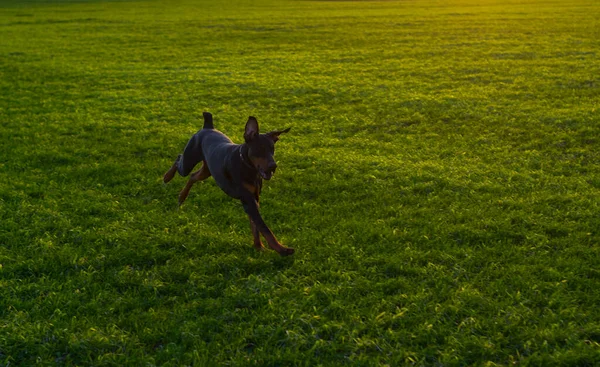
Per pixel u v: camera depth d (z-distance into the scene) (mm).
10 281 7113
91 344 5848
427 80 21734
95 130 15305
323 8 60125
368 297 6633
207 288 6953
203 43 34031
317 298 6691
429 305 6402
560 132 13789
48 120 16547
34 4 67875
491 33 34969
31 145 13719
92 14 54312
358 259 7594
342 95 19484
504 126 14656
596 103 16703
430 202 9758
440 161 12109
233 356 5660
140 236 8492
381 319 6148
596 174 10852
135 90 21141
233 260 7609
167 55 29750
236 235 8469
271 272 7324
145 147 13516
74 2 71375
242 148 6973
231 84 21844
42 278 7180
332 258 7590
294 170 11695
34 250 7965
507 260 7488
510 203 9453
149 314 6402
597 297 6453
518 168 11406
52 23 46781
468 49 29016
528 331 5844
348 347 5734
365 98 18891
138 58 28938
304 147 13547
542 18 42406
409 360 5523
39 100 19609
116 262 7715
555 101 17266
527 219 8727
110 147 13633
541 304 6426
